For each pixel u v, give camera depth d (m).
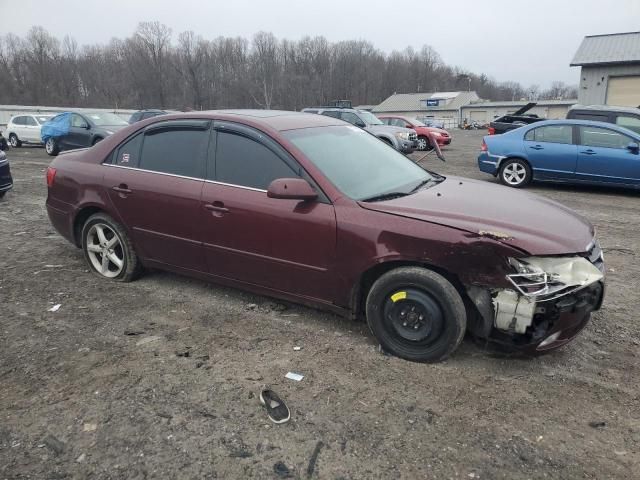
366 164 4.18
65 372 3.37
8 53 73.69
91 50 80.81
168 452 2.63
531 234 3.20
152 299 4.54
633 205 9.14
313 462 2.56
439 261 3.25
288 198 3.53
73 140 17.38
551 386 3.22
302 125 4.28
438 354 3.39
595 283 3.31
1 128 35.47
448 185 4.31
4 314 4.24
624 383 3.26
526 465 2.55
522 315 3.12
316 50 87.81
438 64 118.69
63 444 2.69
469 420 2.88
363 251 3.47
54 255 5.82
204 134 4.25
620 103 25.50
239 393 3.13
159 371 3.37
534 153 10.71
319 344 3.74
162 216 4.37
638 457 2.62
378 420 2.88
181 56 79.12
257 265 3.97
